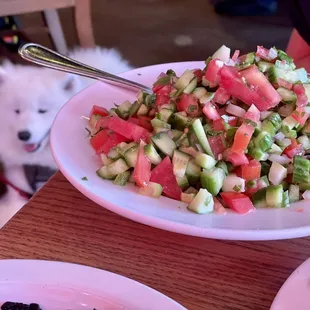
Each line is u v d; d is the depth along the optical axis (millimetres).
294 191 759
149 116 894
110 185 744
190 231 642
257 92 819
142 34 3111
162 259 681
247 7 3311
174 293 624
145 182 736
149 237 719
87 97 966
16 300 562
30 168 1586
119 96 999
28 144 1530
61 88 1536
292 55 1621
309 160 795
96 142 842
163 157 791
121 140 835
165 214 675
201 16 3344
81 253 688
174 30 3154
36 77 1531
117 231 730
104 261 676
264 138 778
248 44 2963
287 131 820
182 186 758
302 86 859
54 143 819
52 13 2264
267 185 759
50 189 810
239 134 769
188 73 894
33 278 575
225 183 750
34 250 688
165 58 2828
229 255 688
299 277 576
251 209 708
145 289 556
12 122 1518
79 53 1806
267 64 893
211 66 837
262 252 693
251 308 604
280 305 539
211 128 808
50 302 561
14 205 1527
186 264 672
